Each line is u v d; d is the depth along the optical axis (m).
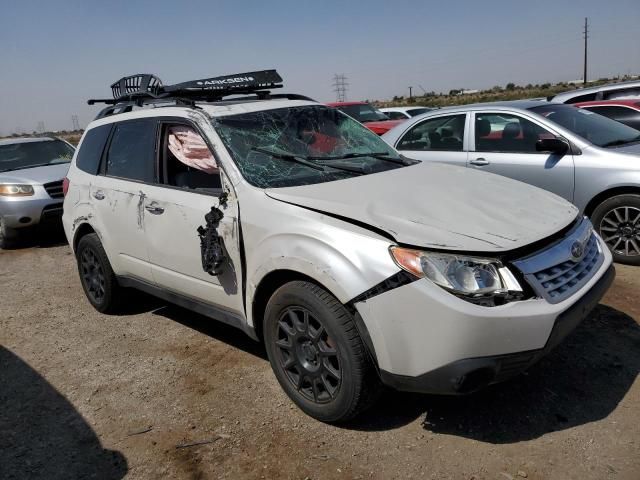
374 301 2.73
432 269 2.65
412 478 2.69
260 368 3.92
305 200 3.16
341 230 2.91
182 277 3.92
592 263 3.18
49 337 4.82
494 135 6.11
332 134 4.25
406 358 2.71
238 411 3.40
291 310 3.15
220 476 2.84
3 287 6.54
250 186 3.42
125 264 4.53
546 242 2.90
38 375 4.12
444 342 2.60
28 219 8.33
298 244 3.01
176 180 3.98
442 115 6.59
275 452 2.98
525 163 5.77
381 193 3.28
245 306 3.47
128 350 4.41
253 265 3.27
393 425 3.12
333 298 2.93
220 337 4.52
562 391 3.29
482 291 2.61
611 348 3.73
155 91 4.83
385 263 2.72
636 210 5.16
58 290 6.20
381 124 11.81
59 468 3.02
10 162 9.49
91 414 3.52
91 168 4.96
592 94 9.66
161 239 3.99
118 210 4.42
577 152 5.48
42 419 3.52
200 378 3.85
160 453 3.06
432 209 3.07
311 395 3.20
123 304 5.12
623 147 5.53
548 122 5.75
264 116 4.07
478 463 2.75
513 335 2.58
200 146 3.82
